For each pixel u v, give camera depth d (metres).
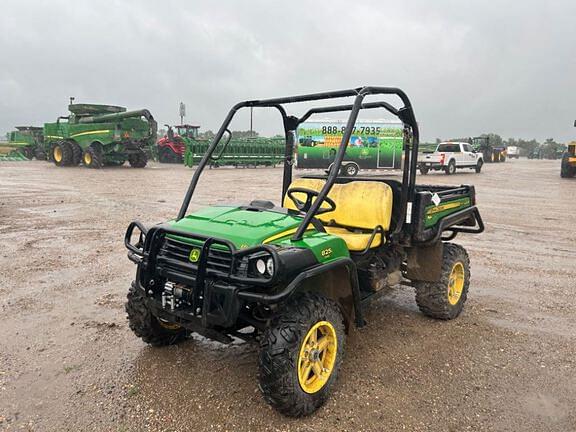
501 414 3.03
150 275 3.19
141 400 3.08
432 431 2.85
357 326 3.45
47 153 28.92
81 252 6.76
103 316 4.46
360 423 2.90
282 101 3.88
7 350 3.75
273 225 3.22
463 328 4.39
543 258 7.01
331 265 3.05
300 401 2.87
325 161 20.97
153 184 16.67
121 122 23.89
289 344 2.79
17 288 5.19
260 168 28.03
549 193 16.05
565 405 3.15
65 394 3.14
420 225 4.09
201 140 27.84
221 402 3.07
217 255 2.99
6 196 12.71
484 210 11.86
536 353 3.90
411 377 3.46
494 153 45.69
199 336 4.08
